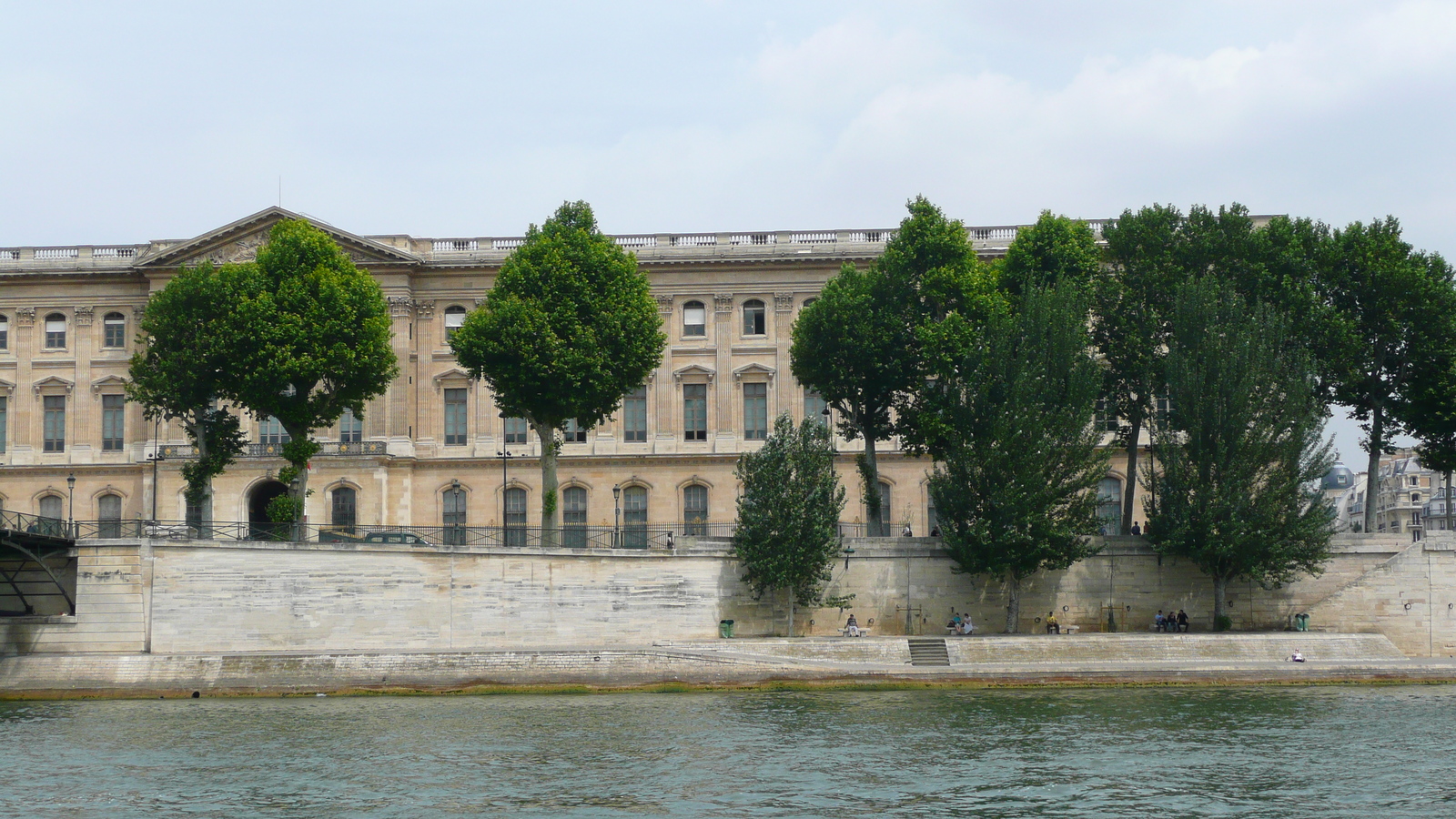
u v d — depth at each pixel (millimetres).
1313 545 69000
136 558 62875
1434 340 73188
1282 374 70875
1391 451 76438
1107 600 72000
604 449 94125
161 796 42625
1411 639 70188
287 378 69438
